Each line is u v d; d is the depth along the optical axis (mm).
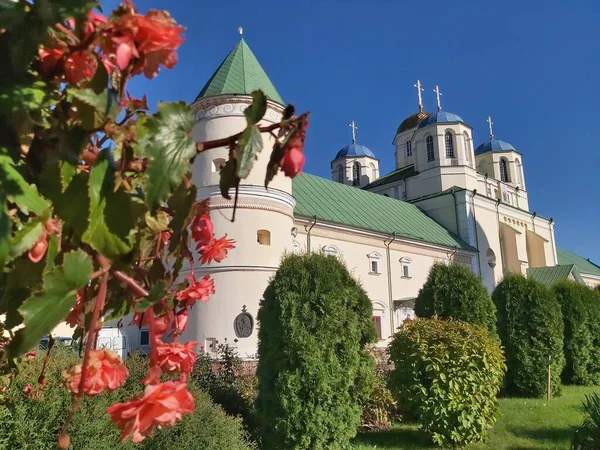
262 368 8328
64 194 1211
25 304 1083
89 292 1411
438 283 13344
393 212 30312
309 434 7648
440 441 9016
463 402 9109
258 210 17281
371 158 45219
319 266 8656
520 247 35312
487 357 9406
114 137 1239
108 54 1211
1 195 1154
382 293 25344
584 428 7684
